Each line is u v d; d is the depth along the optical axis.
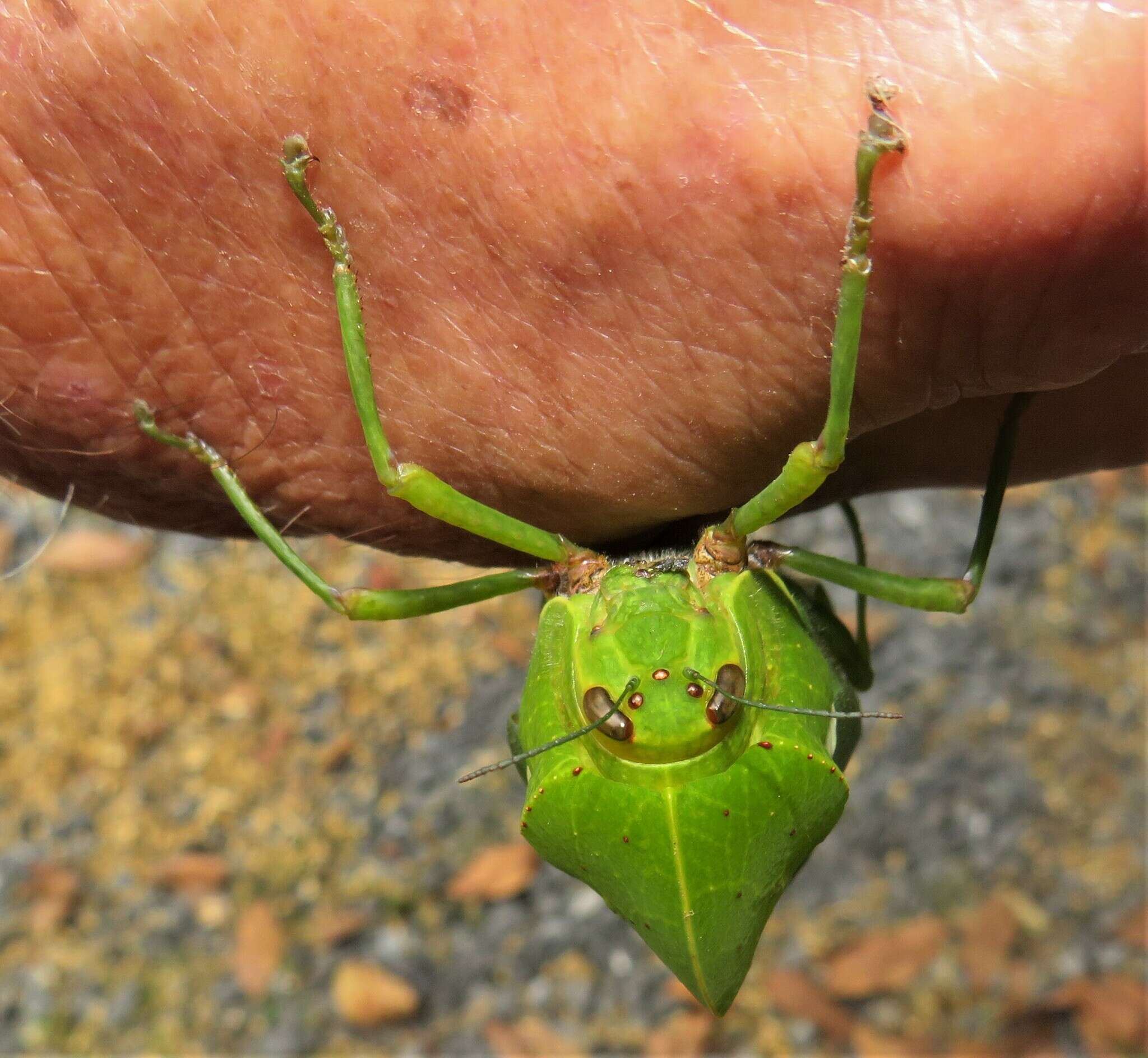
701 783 0.09
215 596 0.33
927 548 0.32
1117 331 0.08
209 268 0.09
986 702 0.29
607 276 0.09
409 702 0.31
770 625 0.10
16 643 0.32
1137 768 0.28
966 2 0.08
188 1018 0.26
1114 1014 0.24
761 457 0.10
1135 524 0.32
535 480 0.10
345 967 0.26
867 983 0.25
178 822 0.29
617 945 0.27
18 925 0.28
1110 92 0.08
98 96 0.09
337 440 0.10
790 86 0.08
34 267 0.09
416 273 0.09
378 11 0.08
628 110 0.08
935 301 0.08
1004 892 0.26
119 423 0.10
